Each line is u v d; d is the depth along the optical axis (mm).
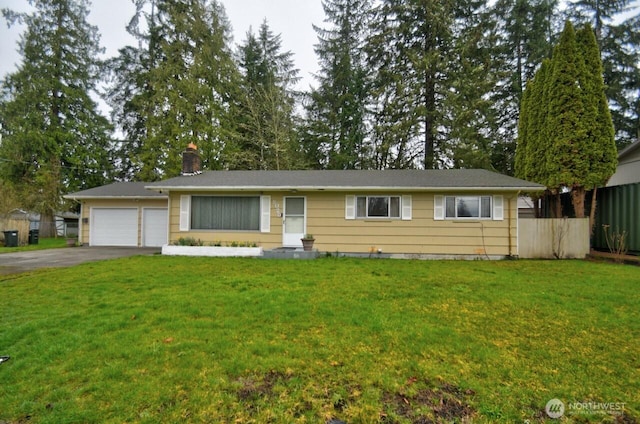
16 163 19656
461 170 12711
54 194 20203
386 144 18328
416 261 9680
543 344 3502
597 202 11516
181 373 2865
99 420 2287
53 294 5449
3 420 2297
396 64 18844
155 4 20812
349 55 21156
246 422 2291
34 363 3055
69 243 14672
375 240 10992
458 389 2682
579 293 5465
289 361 3088
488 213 10523
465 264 8984
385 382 2762
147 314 4387
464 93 16906
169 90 19328
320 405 2477
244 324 4047
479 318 4285
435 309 4664
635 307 4711
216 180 11750
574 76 10680
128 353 3223
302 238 10617
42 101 20297
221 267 8227
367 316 4328
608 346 3457
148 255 10750
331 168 21234
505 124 20484
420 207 10820
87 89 22438
